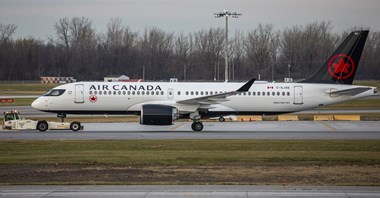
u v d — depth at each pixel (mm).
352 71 165375
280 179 82250
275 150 112875
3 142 123125
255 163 96562
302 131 155250
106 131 152125
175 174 86000
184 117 157250
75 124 152000
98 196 69688
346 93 163750
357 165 95125
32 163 95562
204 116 158875
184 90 159375
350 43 164625
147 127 166250
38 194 70812
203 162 97188
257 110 162750
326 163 96875
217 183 78438
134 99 157625
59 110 157625
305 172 88250
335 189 73938
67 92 157125
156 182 79312
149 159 100062
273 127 168125
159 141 126750
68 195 70188
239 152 109562
